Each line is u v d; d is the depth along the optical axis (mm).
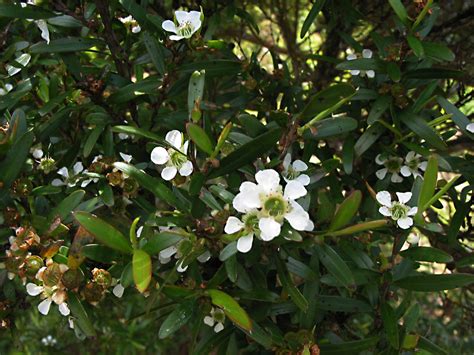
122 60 237
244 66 252
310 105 171
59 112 217
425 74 219
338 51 330
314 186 214
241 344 204
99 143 239
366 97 221
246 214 151
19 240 174
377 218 217
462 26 309
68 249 175
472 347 395
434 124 210
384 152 226
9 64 223
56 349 402
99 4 218
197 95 177
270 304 196
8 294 206
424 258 187
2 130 188
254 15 413
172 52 217
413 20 196
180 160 170
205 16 261
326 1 253
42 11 214
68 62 226
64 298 165
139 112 238
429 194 153
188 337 413
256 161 180
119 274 175
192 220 169
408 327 193
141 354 413
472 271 300
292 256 186
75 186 213
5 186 180
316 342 193
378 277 194
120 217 217
